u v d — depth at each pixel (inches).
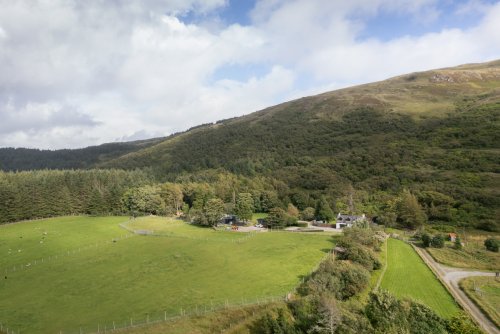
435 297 2304.4
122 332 1787.6
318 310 1632.6
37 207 5777.6
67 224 5216.5
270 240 3767.2
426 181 5364.2
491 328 1889.8
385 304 1662.2
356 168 6481.3
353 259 2704.2
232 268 2802.7
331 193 5743.1
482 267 3043.8
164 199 6299.2
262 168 7785.4
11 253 3732.8
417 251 3494.1
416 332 1567.4
